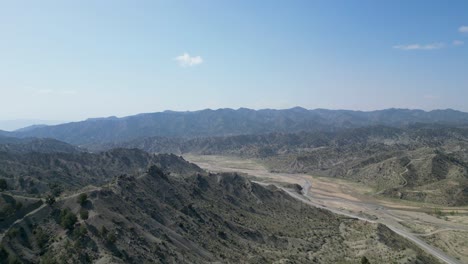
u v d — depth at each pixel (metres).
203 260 93.25
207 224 122.44
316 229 151.12
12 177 148.88
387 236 138.25
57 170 189.00
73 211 89.88
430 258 126.06
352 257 121.81
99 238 80.94
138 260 79.31
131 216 97.44
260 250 114.88
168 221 109.00
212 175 192.25
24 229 83.19
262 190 191.25
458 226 166.38
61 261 72.62
